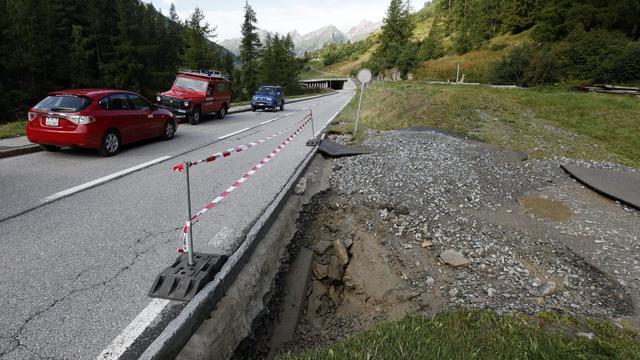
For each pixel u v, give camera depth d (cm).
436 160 1008
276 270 518
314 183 841
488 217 719
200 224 525
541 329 383
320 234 692
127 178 729
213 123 1689
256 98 2427
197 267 375
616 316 438
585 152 1243
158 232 493
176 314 325
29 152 887
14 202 574
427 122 1639
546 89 2955
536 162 1100
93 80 4422
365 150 1123
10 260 406
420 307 477
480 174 937
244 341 386
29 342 288
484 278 525
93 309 329
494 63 4266
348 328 509
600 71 2911
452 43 7769
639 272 539
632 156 1234
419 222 687
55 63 4022
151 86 5009
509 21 6312
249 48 6581
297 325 509
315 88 10119
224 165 878
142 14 6619
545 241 632
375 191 816
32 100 3816
